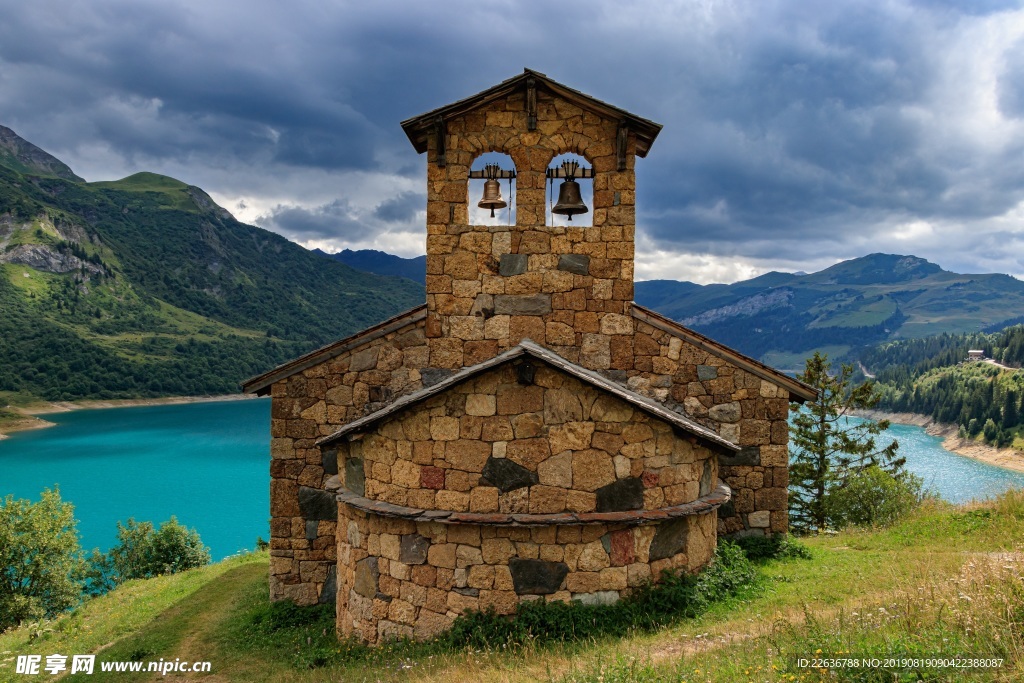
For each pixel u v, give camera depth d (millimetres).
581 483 9469
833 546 14453
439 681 7812
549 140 12586
